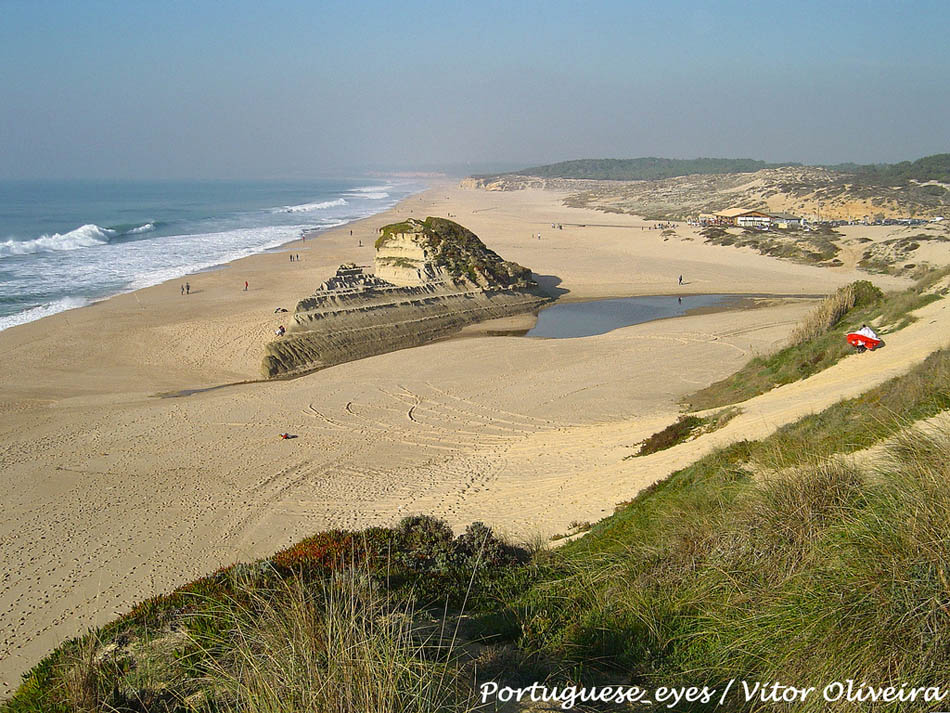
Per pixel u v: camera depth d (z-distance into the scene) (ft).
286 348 109.60
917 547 15.64
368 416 77.87
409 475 59.31
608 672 18.07
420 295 139.95
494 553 29.58
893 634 14.34
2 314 134.10
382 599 20.31
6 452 67.46
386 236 163.73
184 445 69.21
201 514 52.80
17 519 52.70
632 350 107.14
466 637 20.39
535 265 207.82
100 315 133.80
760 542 20.71
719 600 19.38
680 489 36.63
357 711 13.41
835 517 19.71
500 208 487.61
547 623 20.95
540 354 106.93
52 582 43.27
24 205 499.10
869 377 49.96
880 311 78.23
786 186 404.16
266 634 16.25
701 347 105.91
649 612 20.01
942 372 34.99
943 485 17.20
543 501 46.62
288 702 13.69
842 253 206.39
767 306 150.30
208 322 129.70
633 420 71.10
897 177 451.12
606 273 195.00
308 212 442.91
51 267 192.34
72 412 81.46
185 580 42.55
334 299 126.31
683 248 240.94
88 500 56.03
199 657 17.92
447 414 77.87
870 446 27.94
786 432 39.01
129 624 21.63
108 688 17.69
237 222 357.00
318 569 24.31
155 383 96.78
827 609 15.67
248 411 80.53
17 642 36.81
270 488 57.67
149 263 201.98
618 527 33.06
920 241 196.54
